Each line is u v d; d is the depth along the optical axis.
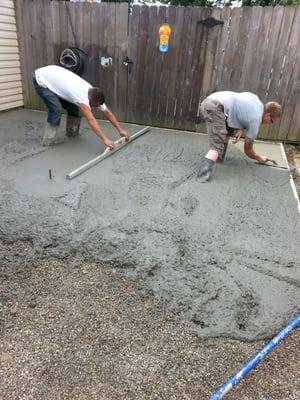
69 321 1.81
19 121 4.93
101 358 1.63
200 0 7.01
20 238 2.38
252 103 3.16
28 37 5.11
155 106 5.00
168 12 4.40
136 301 1.95
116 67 4.90
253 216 2.80
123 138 4.05
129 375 1.56
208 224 2.64
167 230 2.53
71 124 4.20
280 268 2.21
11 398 1.44
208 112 3.19
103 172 3.40
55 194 2.91
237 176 3.49
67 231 2.46
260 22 4.15
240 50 4.37
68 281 2.08
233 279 2.09
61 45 5.00
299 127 4.55
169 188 3.15
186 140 4.58
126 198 2.95
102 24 4.70
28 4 4.88
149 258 2.23
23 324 1.78
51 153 3.80
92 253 2.29
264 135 4.72
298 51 4.17
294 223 2.74
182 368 1.60
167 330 1.79
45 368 1.57
